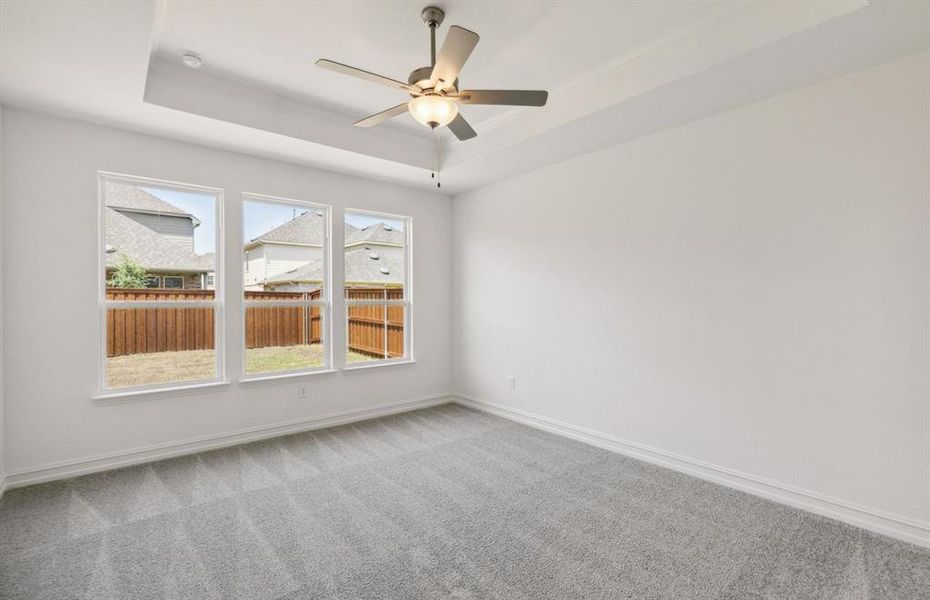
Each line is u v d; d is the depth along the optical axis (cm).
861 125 249
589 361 392
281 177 412
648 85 275
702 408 318
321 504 274
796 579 204
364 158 403
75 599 188
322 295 447
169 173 354
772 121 283
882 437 243
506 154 394
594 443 387
